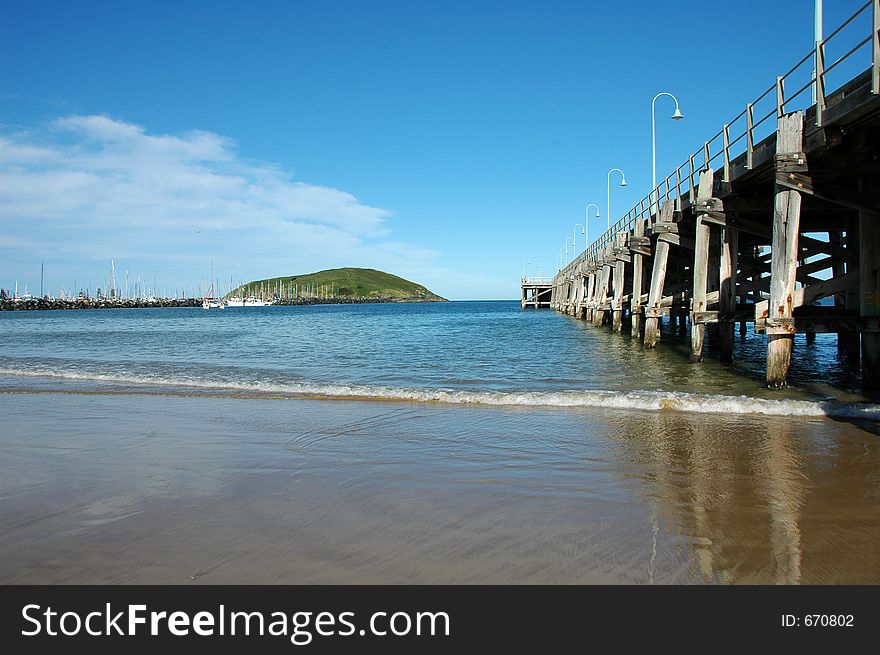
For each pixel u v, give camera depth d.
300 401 11.45
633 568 4.20
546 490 5.89
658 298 20.84
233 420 9.64
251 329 47.78
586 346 25.05
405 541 4.70
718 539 4.62
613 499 5.60
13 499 5.84
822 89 9.75
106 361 20.61
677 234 19.95
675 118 23.44
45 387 13.84
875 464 6.52
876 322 10.84
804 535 4.66
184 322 66.19
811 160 10.64
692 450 7.32
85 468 6.91
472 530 4.89
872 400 10.47
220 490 6.05
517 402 10.89
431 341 30.00
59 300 151.38
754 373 15.24
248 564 4.36
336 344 28.86
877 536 4.60
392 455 7.33
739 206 14.83
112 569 4.32
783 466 6.54
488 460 7.03
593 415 9.66
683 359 19.05
